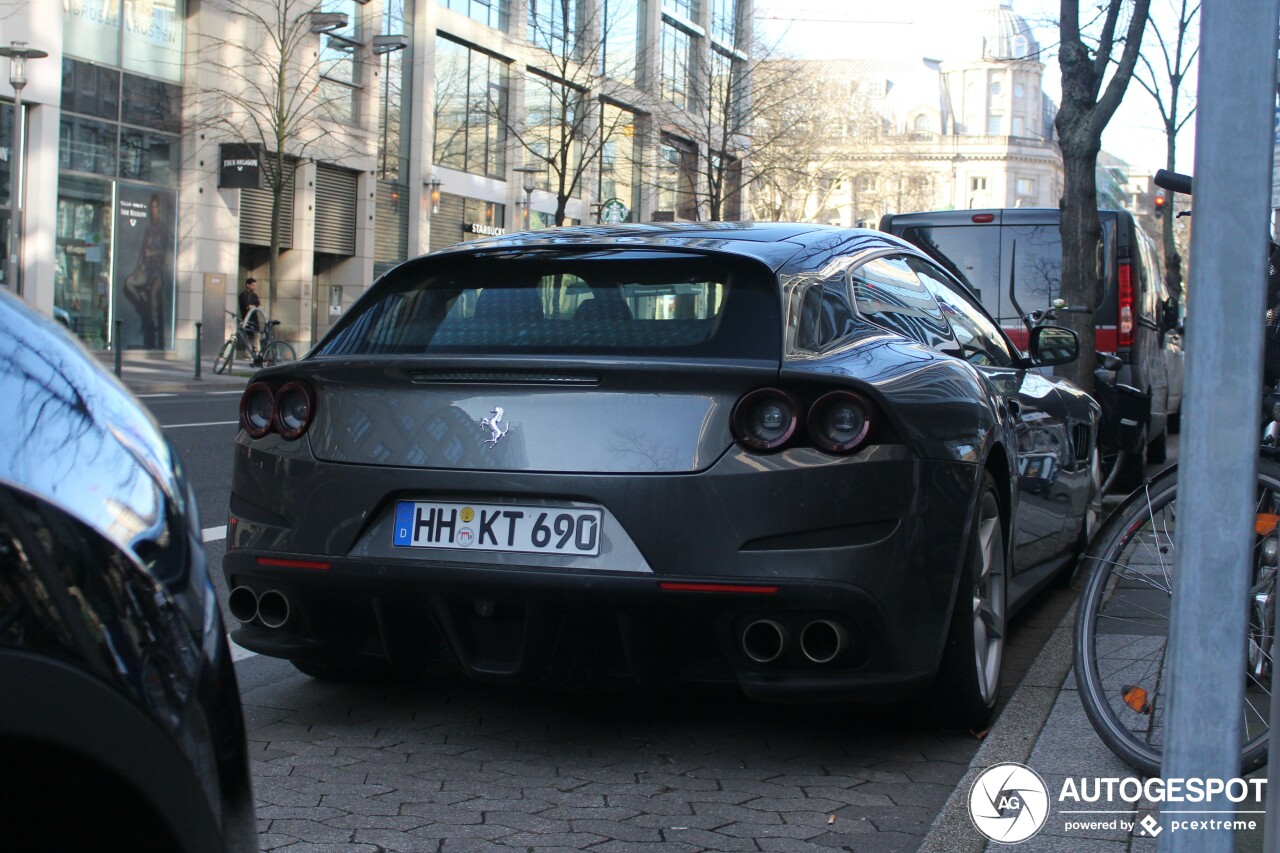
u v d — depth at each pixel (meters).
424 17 35.31
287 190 31.41
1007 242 12.04
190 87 28.05
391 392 3.88
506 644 3.79
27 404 1.46
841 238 4.60
